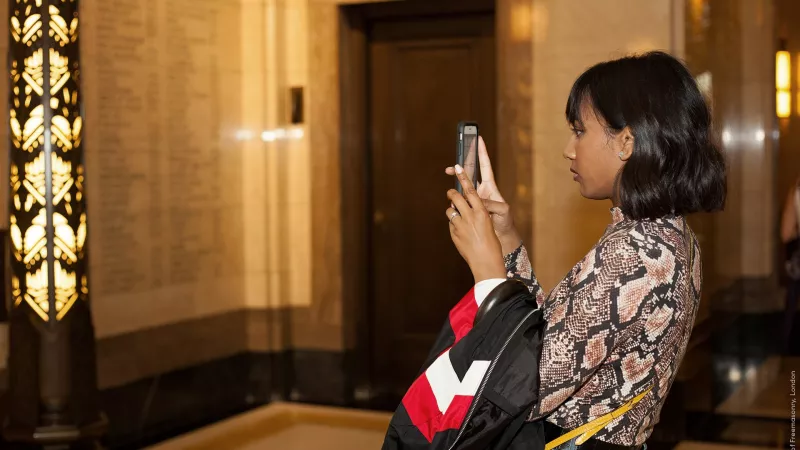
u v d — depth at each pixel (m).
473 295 1.50
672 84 1.44
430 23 5.71
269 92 5.82
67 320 4.01
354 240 5.86
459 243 1.56
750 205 6.83
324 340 5.92
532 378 1.40
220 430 5.14
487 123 5.60
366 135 5.86
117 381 4.71
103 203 4.61
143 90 4.90
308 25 5.83
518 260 1.85
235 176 5.77
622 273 1.38
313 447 4.80
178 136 5.21
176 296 5.20
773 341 6.73
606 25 4.80
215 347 5.55
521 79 5.02
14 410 4.04
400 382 5.93
